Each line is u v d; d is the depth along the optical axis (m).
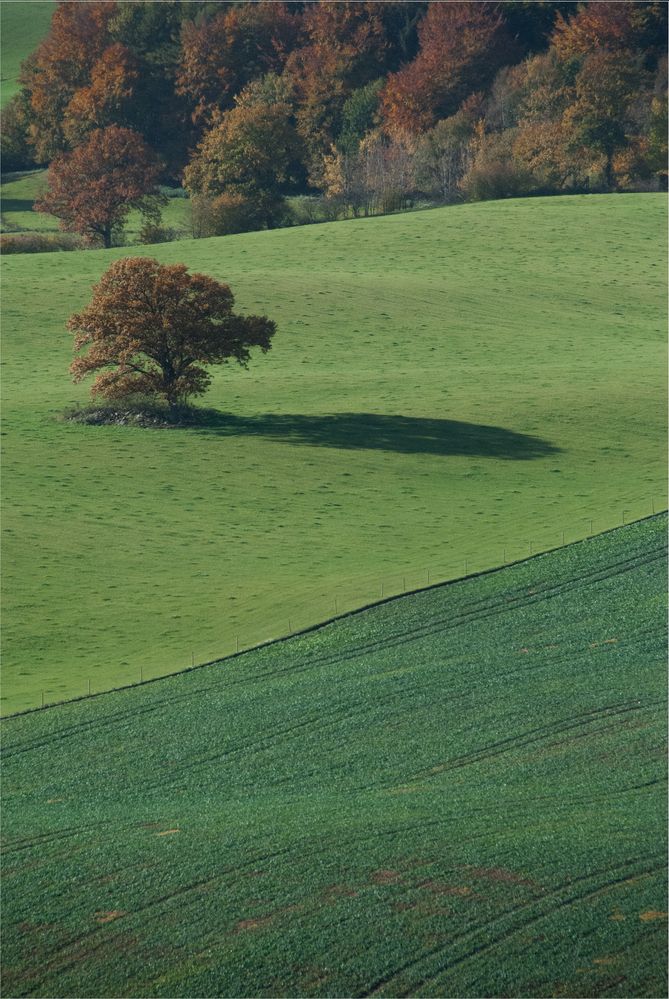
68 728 144.12
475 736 134.88
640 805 114.81
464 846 108.44
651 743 129.25
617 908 96.75
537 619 170.88
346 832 113.06
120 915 101.50
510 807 116.38
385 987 90.44
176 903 102.62
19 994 92.38
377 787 124.25
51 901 104.19
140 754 135.88
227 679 157.50
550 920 96.06
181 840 113.88
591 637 162.38
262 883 104.69
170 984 92.50
